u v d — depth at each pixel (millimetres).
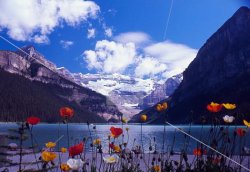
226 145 3564
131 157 4004
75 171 2793
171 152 4027
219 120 3557
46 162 3221
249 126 3486
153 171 3707
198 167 3545
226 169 3539
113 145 3838
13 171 6914
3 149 8289
